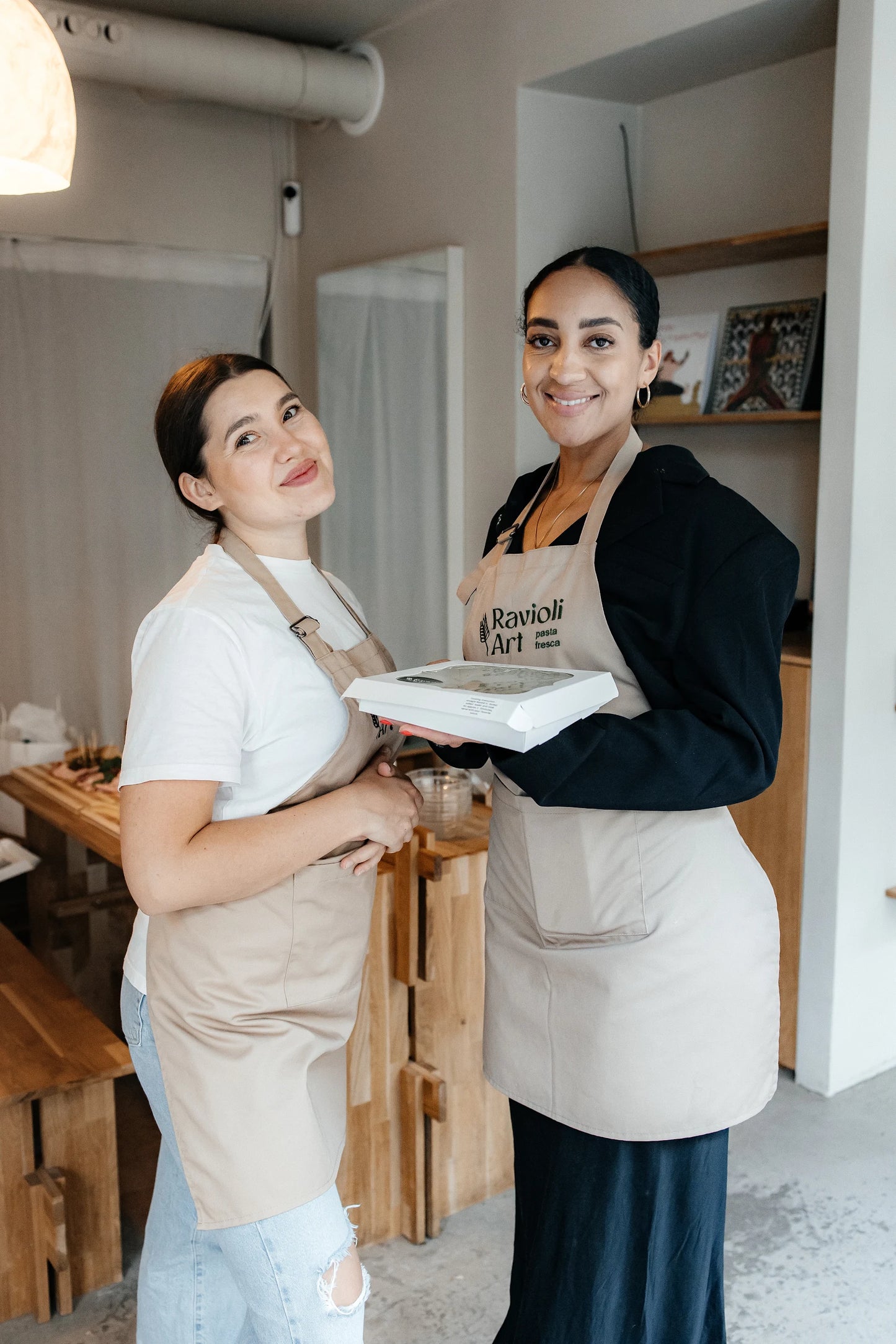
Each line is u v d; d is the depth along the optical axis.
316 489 1.64
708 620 1.52
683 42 3.31
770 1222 2.63
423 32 4.09
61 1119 2.34
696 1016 1.65
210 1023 1.56
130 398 4.64
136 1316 2.33
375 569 4.55
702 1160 1.72
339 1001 1.66
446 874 2.50
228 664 1.52
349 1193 2.52
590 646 1.64
